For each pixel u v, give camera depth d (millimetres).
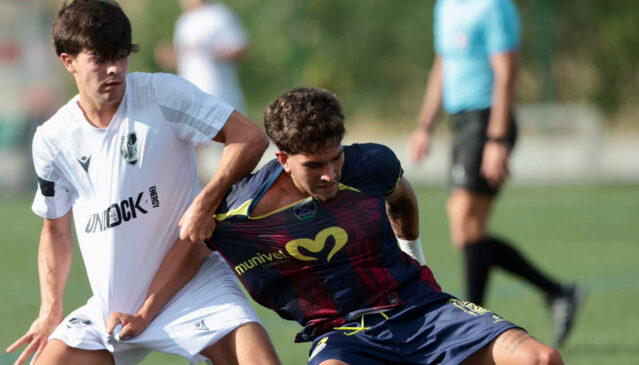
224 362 12750
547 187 52875
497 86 19719
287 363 18391
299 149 11492
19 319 23203
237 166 12531
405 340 12125
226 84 34562
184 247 13086
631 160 64938
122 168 12727
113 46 12016
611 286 26125
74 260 32594
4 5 51656
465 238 20172
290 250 12344
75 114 12781
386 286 12430
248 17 67938
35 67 52125
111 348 12906
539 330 21297
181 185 13180
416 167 61344
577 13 66625
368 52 67688
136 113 12781
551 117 57875
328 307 12516
